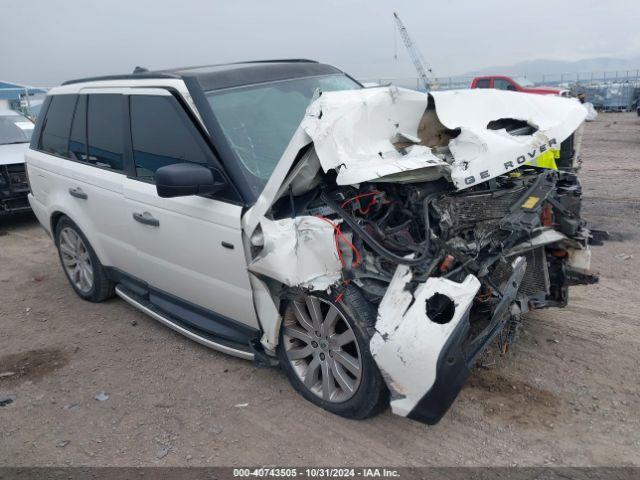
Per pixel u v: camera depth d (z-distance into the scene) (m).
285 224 3.22
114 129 4.50
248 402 3.62
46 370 4.25
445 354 2.71
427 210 3.19
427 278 2.91
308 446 3.15
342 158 3.06
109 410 3.66
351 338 3.12
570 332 4.21
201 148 3.66
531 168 4.03
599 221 6.96
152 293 4.62
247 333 3.76
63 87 5.53
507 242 3.34
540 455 2.95
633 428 3.11
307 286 3.09
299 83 4.40
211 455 3.14
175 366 4.16
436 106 3.54
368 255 3.16
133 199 4.23
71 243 5.49
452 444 3.08
